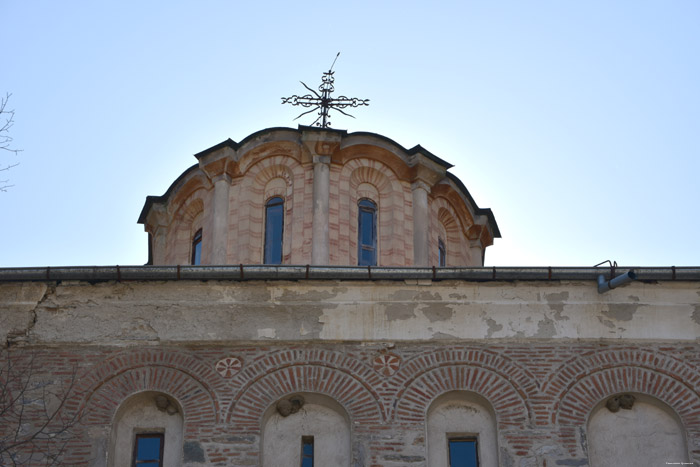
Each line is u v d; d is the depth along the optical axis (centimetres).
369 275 2105
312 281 2119
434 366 2055
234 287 2119
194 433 1995
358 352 2069
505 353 2064
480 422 2038
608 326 2084
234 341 2077
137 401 2053
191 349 2075
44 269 2105
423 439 1991
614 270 2098
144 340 2078
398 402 2020
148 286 2120
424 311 2097
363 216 2488
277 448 2019
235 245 2433
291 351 2069
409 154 2516
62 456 1972
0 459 1953
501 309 2098
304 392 2034
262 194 2492
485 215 2692
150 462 2017
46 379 2042
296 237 2408
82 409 2014
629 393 2036
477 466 2009
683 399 2025
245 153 2483
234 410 2016
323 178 2431
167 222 2623
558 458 1972
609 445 2017
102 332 2084
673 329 2081
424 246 2447
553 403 2016
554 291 2112
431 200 2561
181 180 2577
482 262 2752
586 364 2053
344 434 2028
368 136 2492
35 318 2097
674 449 2011
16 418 2000
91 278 2111
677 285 2114
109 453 1988
